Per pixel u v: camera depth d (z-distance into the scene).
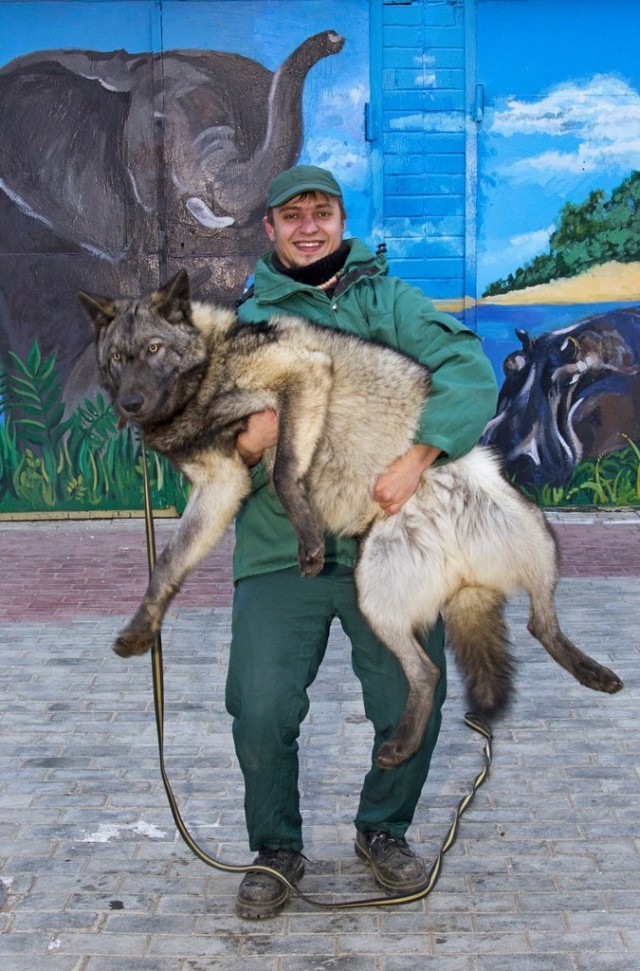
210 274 7.77
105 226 7.71
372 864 3.36
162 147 7.61
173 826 3.81
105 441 7.95
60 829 3.79
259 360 3.12
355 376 3.20
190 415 3.20
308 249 3.38
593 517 7.87
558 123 7.56
